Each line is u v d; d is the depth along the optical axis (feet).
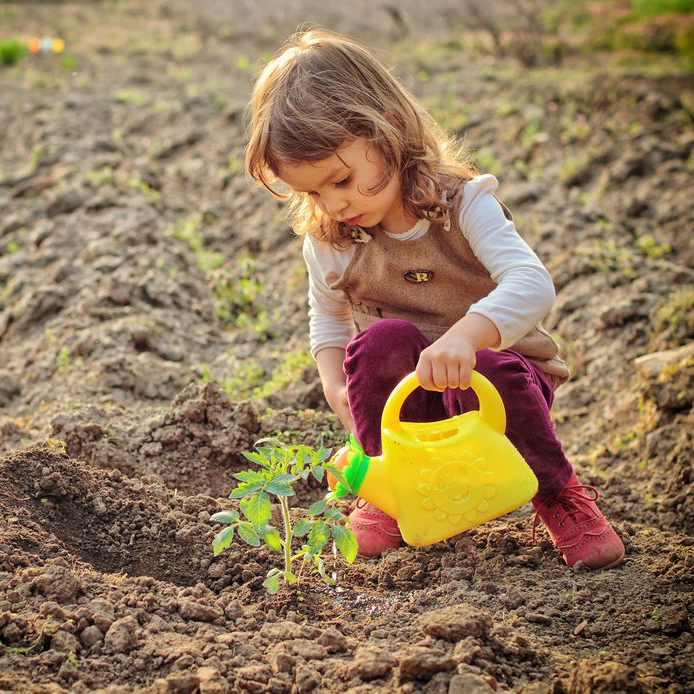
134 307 15.97
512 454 8.06
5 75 36.60
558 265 17.28
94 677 7.06
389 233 8.89
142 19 53.21
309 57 8.43
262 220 20.49
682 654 7.47
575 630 7.86
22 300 16.72
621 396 13.58
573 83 28.84
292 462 8.23
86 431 10.88
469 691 6.70
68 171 22.26
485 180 8.74
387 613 8.21
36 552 8.60
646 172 21.39
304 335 15.67
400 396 7.96
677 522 10.57
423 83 32.63
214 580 8.82
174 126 27.25
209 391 11.10
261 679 7.09
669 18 45.19
